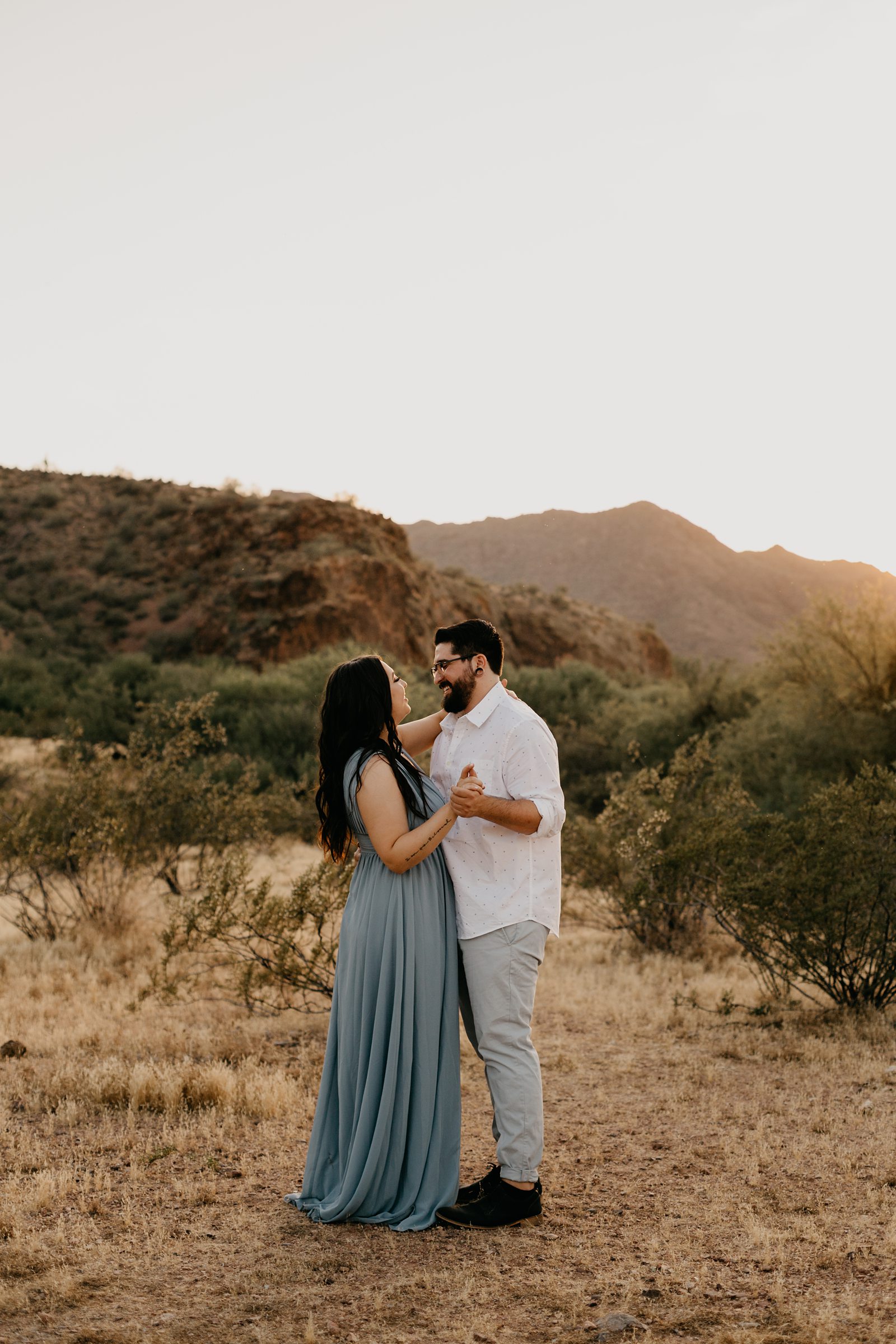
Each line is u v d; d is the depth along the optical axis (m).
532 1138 3.38
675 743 21.52
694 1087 4.88
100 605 46.97
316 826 13.04
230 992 6.71
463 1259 3.12
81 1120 4.39
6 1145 4.07
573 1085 4.95
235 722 23.86
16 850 8.34
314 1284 2.94
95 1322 2.70
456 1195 3.47
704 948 8.23
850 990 6.26
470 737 3.53
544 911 3.46
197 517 51.62
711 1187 3.68
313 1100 4.61
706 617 166.25
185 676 32.94
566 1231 3.33
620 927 8.54
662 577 178.50
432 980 3.44
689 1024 6.05
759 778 14.88
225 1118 4.35
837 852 6.04
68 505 56.28
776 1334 2.63
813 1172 3.80
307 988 6.33
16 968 7.25
